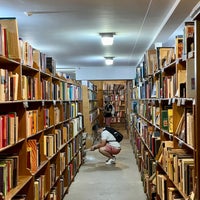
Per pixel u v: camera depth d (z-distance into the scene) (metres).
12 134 2.58
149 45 6.03
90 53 7.32
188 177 2.30
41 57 3.71
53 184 4.11
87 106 9.95
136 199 4.73
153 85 4.50
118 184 5.56
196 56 1.84
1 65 2.77
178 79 2.69
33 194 3.02
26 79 3.08
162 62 3.70
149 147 4.74
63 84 5.30
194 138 1.95
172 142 3.23
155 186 4.02
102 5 3.61
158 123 3.97
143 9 3.74
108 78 10.20
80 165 7.02
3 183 2.35
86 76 10.23
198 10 1.74
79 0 3.41
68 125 5.54
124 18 4.18
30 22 4.38
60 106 4.97
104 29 4.85
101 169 6.76
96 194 5.00
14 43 2.70
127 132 12.87
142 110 6.19
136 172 6.43
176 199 2.65
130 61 8.80
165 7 3.66
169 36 4.95
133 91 9.38
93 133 10.80
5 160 2.56
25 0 3.39
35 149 3.19
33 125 3.29
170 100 3.09
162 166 3.49
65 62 9.02
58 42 5.91
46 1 3.46
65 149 5.19
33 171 3.12
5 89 2.43
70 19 4.22
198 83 1.84
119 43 6.00
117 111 15.16
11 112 2.75
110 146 7.14
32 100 3.17
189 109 2.45
